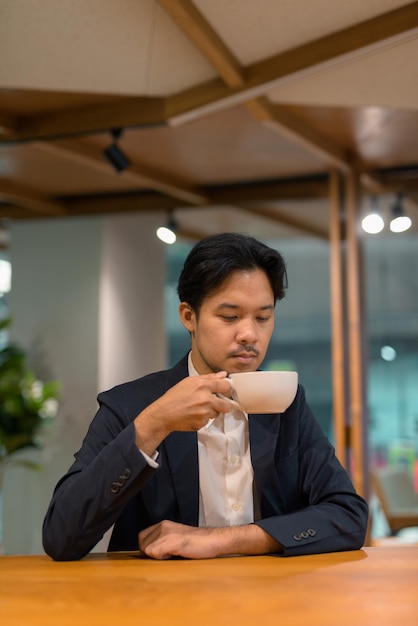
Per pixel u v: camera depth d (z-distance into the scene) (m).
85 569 1.24
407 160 4.97
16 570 1.24
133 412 1.60
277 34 2.84
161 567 1.25
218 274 1.49
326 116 4.11
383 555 1.38
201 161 4.99
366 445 4.72
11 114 3.96
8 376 5.71
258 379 1.33
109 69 3.12
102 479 1.36
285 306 9.95
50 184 5.68
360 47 2.75
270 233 6.96
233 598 1.00
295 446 1.64
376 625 0.86
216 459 1.58
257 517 1.61
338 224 4.97
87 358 6.06
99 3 2.59
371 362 9.18
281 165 5.10
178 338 10.03
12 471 6.13
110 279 6.15
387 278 9.19
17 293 6.32
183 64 3.11
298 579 1.12
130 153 4.79
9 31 2.79
